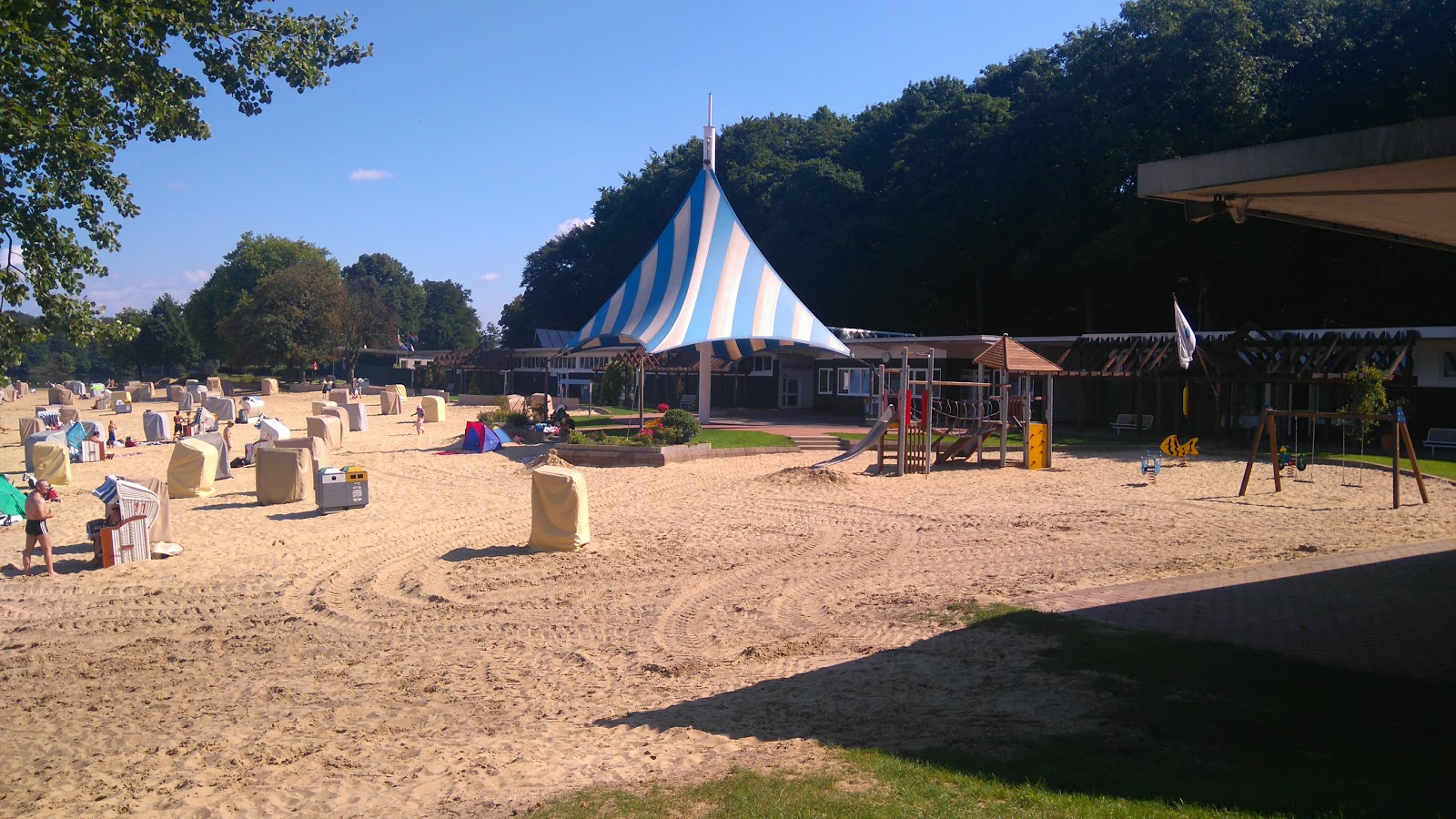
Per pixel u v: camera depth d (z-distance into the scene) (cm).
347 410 3744
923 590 1094
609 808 514
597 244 6975
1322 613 877
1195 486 1944
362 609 1152
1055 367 2319
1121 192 3916
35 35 1077
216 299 9362
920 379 3612
